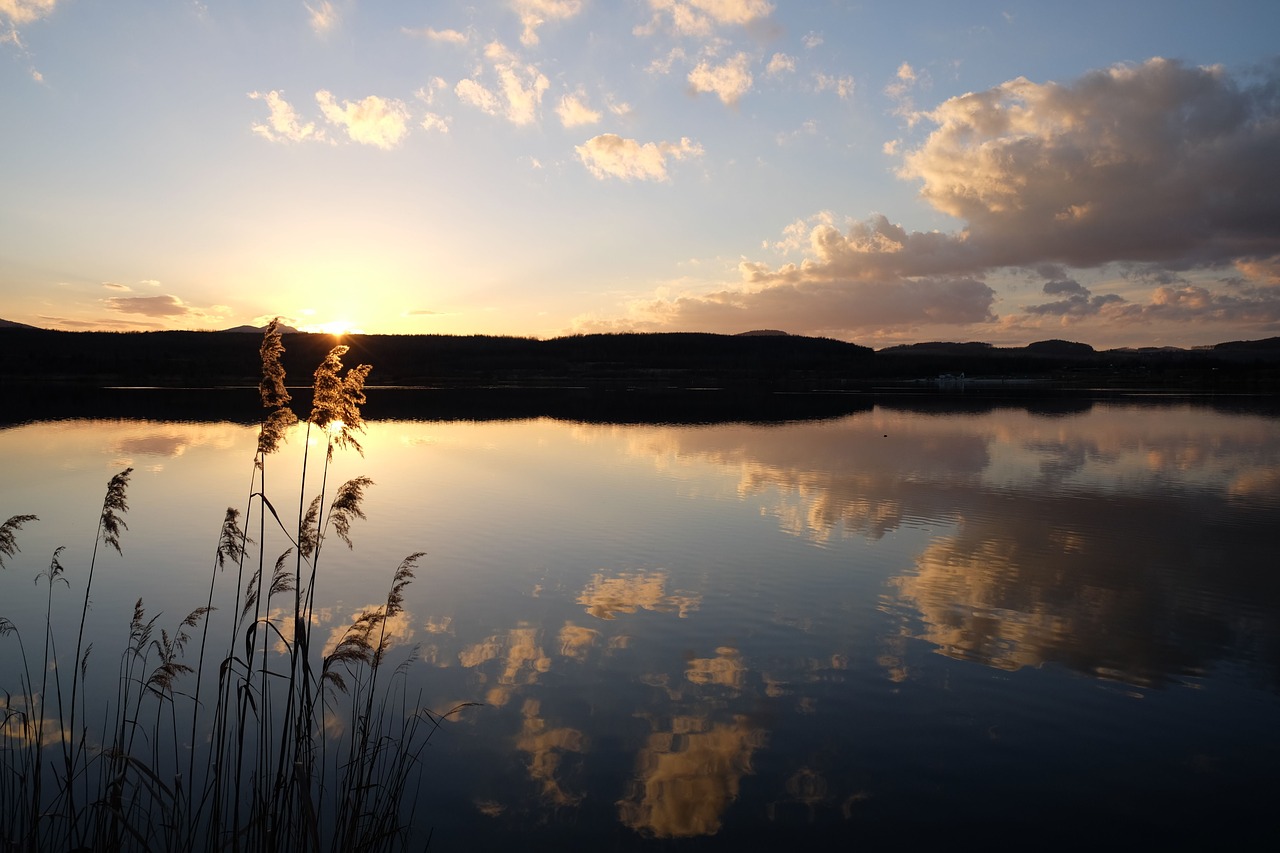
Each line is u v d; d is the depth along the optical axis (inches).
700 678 386.9
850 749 319.0
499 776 292.7
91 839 227.8
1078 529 739.4
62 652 402.6
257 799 221.6
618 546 658.8
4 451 1250.6
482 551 636.7
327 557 613.9
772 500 888.3
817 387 5098.4
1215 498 914.7
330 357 233.1
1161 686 382.9
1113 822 270.1
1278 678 394.3
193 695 350.0
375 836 232.5
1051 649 431.8
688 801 278.8
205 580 543.5
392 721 332.8
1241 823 270.5
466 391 4055.1
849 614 486.6
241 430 1612.9
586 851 247.0
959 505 862.5
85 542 650.8
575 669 395.5
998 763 309.7
